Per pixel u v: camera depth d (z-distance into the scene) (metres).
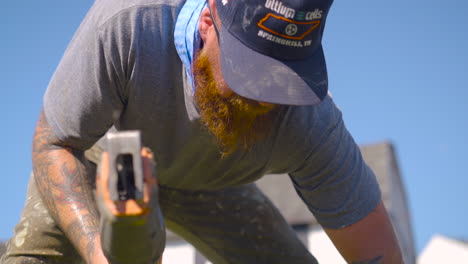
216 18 2.60
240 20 2.50
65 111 2.75
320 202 3.15
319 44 2.60
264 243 3.71
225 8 2.54
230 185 3.31
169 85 2.73
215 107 2.62
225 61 2.50
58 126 2.78
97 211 2.74
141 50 2.65
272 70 2.47
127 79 2.69
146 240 1.92
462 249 14.66
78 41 2.75
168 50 2.69
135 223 1.83
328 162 3.01
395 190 13.21
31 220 3.18
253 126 2.75
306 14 2.46
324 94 2.49
